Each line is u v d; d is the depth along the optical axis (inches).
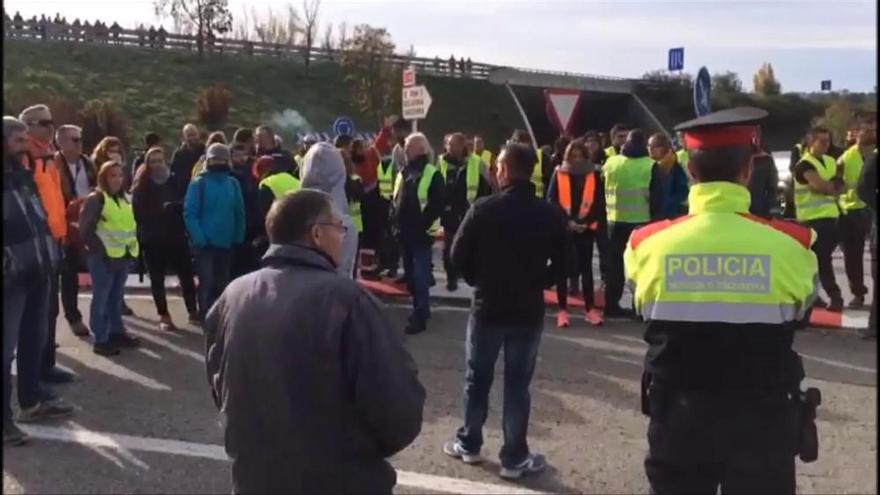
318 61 1952.5
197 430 232.8
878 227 311.3
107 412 246.8
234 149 354.6
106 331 308.0
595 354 309.3
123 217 306.5
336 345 105.5
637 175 348.8
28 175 224.4
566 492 194.7
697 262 117.3
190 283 352.8
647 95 2253.9
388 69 1824.6
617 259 360.2
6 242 217.2
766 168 361.1
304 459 105.5
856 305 376.8
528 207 194.7
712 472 117.3
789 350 116.5
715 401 115.6
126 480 199.9
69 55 1654.8
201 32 1915.6
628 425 238.7
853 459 213.6
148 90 1611.7
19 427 231.8
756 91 2100.1
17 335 221.6
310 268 110.7
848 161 366.0
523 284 195.0
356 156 436.8
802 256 116.6
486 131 2001.7
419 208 336.5
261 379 106.3
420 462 211.5
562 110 416.8
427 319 348.8
